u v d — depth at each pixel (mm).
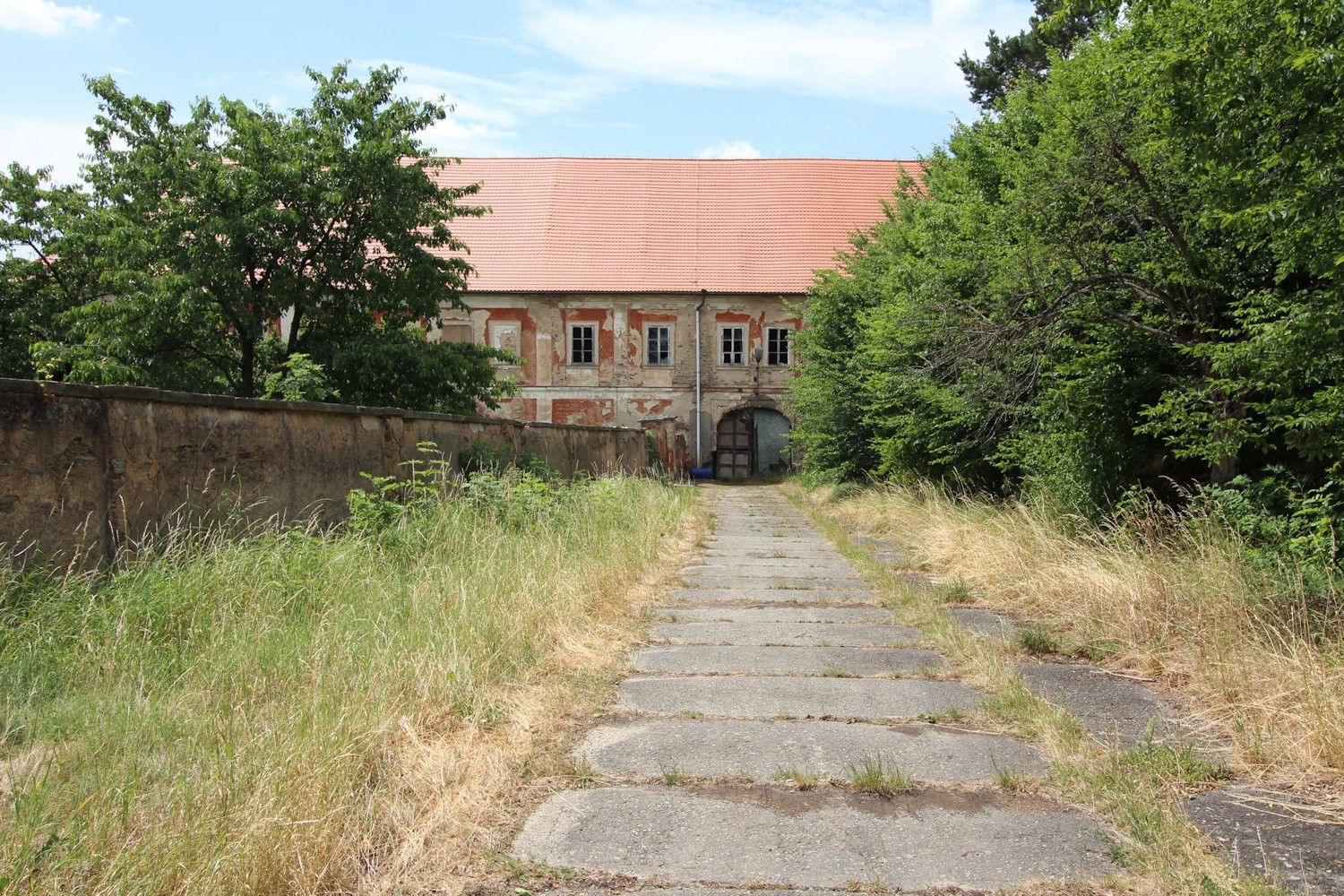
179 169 18234
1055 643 6684
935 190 18938
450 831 3639
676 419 36656
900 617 7922
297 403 8641
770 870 3408
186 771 3705
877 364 17016
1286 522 7434
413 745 4309
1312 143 6117
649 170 40719
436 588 6898
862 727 5000
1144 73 7430
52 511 6035
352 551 7398
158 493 6930
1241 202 6945
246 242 18766
